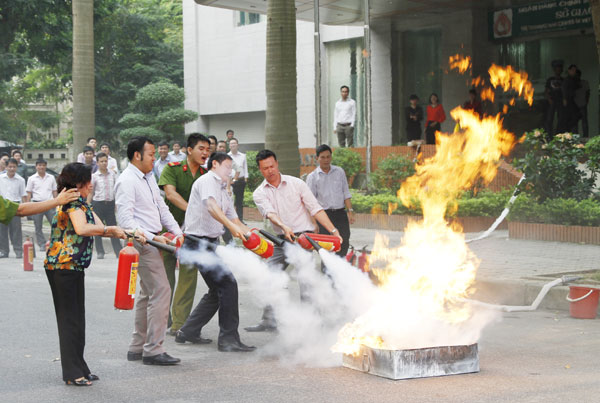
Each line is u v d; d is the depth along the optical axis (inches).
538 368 241.3
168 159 581.6
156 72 1411.2
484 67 893.2
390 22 961.5
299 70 1034.7
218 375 239.0
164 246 238.1
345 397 209.9
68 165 227.6
